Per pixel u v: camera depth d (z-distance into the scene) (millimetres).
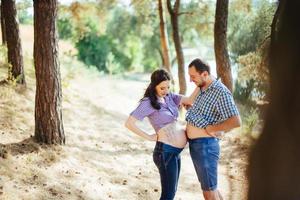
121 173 7426
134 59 36531
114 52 35406
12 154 6730
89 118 10828
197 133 4496
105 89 16125
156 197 6719
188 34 30734
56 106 7531
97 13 19000
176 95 5027
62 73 15898
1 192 5574
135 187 6938
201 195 6984
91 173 7039
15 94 9836
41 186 6098
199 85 4480
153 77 4820
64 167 6895
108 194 6465
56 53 7449
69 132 8969
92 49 28797
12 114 8602
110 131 10000
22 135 7660
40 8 7207
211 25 18219
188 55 30688
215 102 4355
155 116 4762
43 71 7363
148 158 8516
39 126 7461
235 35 11266
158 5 16719
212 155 4461
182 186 7293
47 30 7262
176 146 4715
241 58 6273
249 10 11953
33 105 9641
